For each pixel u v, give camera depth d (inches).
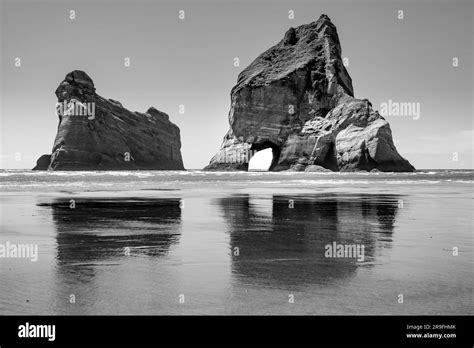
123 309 248.8
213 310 247.6
